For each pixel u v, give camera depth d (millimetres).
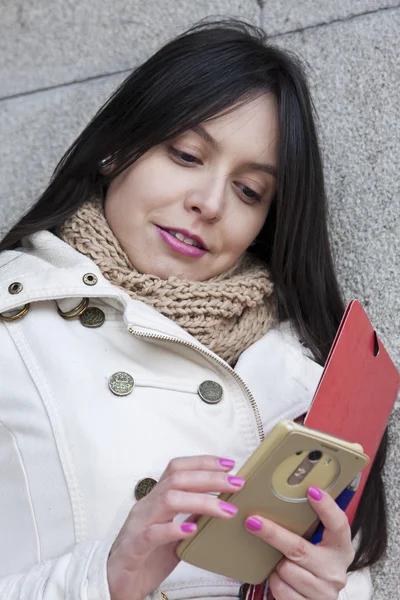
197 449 1920
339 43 2650
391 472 2350
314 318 2371
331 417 1681
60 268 2045
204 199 2098
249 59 2213
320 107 2643
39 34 2934
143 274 2127
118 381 1918
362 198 2539
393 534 2316
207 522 1503
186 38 2268
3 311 2006
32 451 1892
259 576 1640
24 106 2928
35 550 1839
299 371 2211
